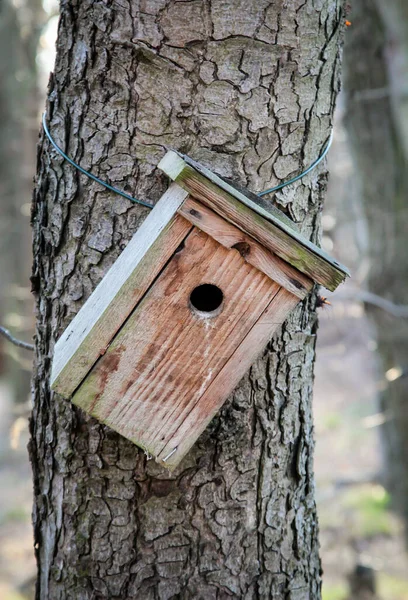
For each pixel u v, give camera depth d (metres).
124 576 2.52
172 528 2.50
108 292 2.17
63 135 2.41
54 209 2.45
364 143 6.19
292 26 2.35
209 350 2.19
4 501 7.86
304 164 2.47
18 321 9.12
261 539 2.59
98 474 2.48
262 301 2.16
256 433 2.51
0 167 10.63
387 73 5.99
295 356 2.56
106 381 2.18
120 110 2.35
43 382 2.54
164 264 2.10
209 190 2.03
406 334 6.12
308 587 2.74
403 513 6.61
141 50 2.30
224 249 2.10
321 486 7.80
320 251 2.14
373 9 5.95
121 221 2.39
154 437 2.25
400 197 6.12
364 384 10.75
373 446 8.98
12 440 3.64
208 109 2.34
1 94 10.48
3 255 10.47
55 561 2.59
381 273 6.23
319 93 2.46
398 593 5.88
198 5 2.28
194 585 2.54
